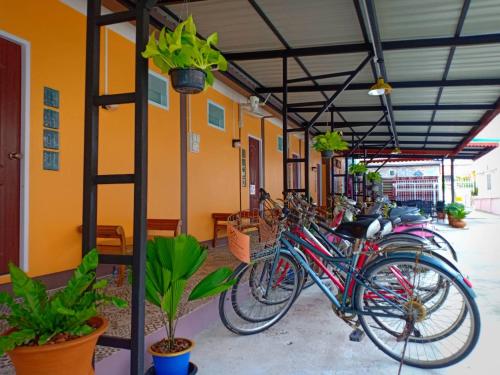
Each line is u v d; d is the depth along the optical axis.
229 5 3.81
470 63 5.36
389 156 15.93
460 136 11.48
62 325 1.43
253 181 8.05
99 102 1.88
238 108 7.26
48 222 3.31
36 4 3.24
